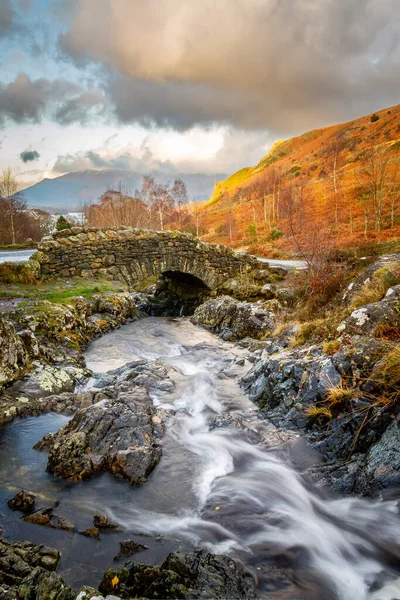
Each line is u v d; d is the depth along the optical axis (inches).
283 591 128.0
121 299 574.9
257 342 440.1
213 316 558.3
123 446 204.1
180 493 182.1
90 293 558.9
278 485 187.6
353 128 4138.8
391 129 3144.7
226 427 239.3
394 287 278.7
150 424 230.7
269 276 759.7
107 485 184.4
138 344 454.0
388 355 213.8
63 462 192.9
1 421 233.9
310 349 271.6
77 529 154.9
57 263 613.9
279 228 1882.4
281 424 235.1
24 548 136.8
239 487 186.7
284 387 256.5
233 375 337.7
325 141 4776.1
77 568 135.3
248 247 1652.3
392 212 1429.6
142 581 122.0
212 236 2429.9
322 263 554.3
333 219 1657.2
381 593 130.1
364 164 2476.6
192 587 120.0
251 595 123.3
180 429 239.0
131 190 2600.9
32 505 165.9
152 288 908.6
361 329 258.1
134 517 164.7
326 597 127.5
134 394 273.3
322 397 227.1
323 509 169.8
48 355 343.9
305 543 152.2
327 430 212.2
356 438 194.7
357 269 517.3
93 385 311.6
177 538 152.6
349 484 177.2
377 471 169.3
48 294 509.7
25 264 568.1
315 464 197.9
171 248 705.6
